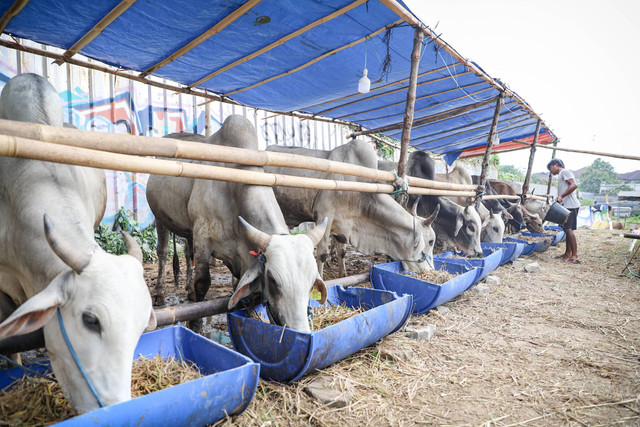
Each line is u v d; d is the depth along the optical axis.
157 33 4.29
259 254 2.84
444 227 6.96
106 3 3.63
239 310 2.97
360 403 2.49
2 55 5.97
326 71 5.48
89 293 1.72
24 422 1.81
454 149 12.11
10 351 2.09
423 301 3.99
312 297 3.29
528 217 9.90
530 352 3.41
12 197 2.22
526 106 7.50
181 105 8.30
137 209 7.64
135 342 1.76
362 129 9.54
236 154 3.07
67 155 2.14
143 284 1.86
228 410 2.04
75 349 1.72
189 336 2.54
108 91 7.22
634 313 4.51
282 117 10.14
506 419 2.42
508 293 5.23
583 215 17.42
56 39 4.41
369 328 2.87
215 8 3.75
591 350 3.47
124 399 1.67
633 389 2.82
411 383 2.79
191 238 4.76
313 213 5.38
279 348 2.53
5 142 1.89
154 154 2.62
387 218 4.86
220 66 5.27
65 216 2.09
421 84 6.14
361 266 7.23
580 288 5.63
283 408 2.36
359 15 3.98
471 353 3.34
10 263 2.27
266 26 4.13
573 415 2.49
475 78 5.95
